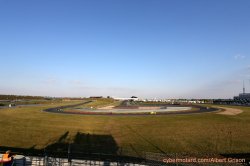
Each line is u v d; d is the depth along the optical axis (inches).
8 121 2084.2
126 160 968.9
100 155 1051.9
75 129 1712.6
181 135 1461.6
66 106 4451.3
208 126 1750.7
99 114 2714.1
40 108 3703.3
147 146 1224.2
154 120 2112.5
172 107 4106.8
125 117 2372.0
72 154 1069.1
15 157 938.1
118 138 1421.0
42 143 1328.7
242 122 1935.3
